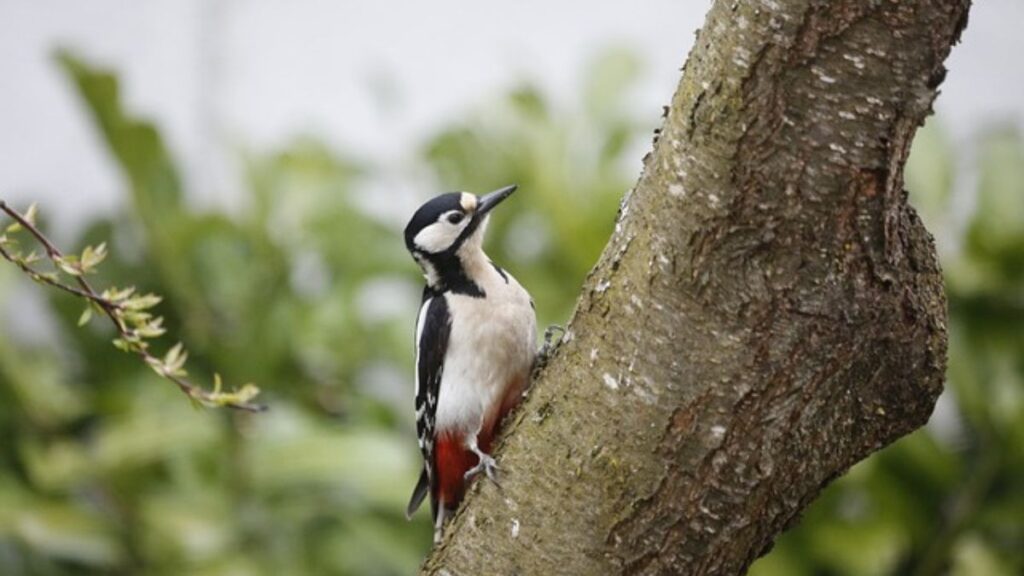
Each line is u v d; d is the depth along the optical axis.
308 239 12.65
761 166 6.23
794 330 6.42
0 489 11.82
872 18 5.99
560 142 12.58
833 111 6.11
